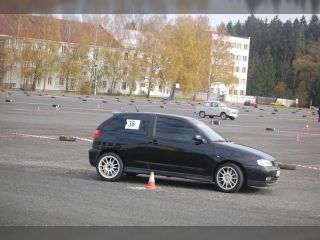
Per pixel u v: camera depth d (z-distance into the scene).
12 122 26.72
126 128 11.61
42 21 77.81
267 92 141.00
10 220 7.12
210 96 103.75
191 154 10.99
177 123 11.37
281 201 10.10
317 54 121.00
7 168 12.33
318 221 8.25
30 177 11.16
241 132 31.19
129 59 83.50
